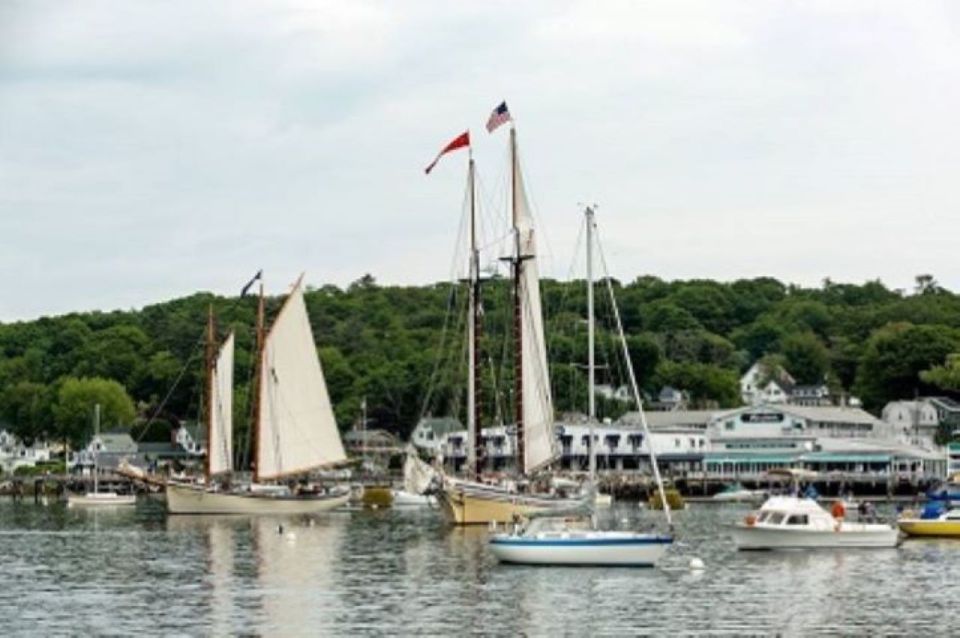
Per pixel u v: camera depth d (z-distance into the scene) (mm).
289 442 168000
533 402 133500
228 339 169625
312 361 168500
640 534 93688
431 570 92062
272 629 67125
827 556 103125
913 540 118500
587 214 124438
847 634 65688
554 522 97500
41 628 67500
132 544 116062
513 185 135125
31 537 124812
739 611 72750
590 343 104062
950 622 69312
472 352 138875
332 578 87875
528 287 134000
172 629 67125
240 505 163375
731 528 112312
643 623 68812
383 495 188000
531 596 78438
